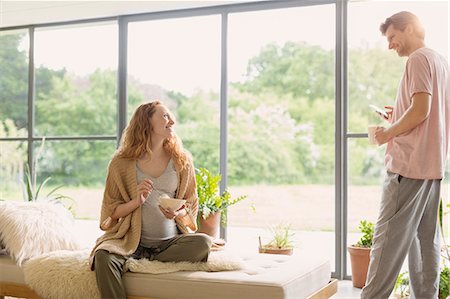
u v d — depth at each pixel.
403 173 3.29
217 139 9.48
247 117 9.87
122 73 5.73
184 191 3.58
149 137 3.52
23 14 5.72
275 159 9.71
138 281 3.16
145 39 6.10
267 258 3.62
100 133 10.05
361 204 7.67
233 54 6.33
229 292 2.97
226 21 5.33
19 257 3.54
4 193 6.85
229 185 9.72
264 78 9.86
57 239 3.78
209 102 9.44
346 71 4.95
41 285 3.32
